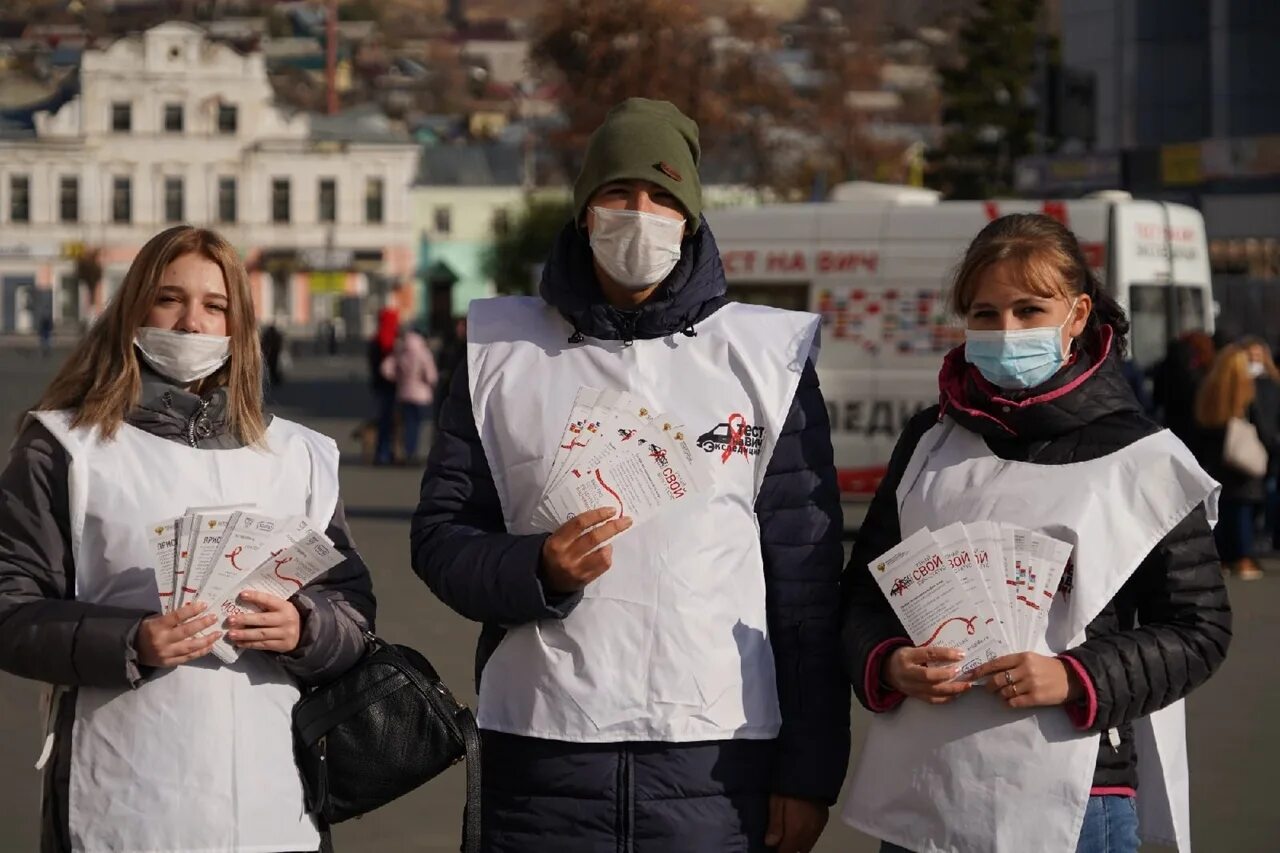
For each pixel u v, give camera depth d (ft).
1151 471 13.32
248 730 13.33
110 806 13.03
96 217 319.88
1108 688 12.93
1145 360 61.36
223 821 13.10
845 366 60.23
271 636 13.12
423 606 42.27
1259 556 57.47
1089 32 134.41
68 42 591.78
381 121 332.60
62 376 13.80
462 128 494.18
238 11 642.63
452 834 23.59
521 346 14.52
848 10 260.62
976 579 13.09
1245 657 37.76
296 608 13.41
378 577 47.42
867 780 13.87
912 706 13.62
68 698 13.35
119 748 13.10
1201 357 53.98
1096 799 13.21
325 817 13.74
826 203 61.16
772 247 61.11
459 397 14.62
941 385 14.11
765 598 14.25
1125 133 130.52
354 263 320.29
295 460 14.06
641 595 13.78
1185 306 63.62
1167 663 13.09
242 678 13.41
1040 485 13.41
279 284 319.47
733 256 61.57
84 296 319.47
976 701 13.32
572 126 159.43
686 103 157.99
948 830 13.29
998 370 13.53
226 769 13.17
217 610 12.94
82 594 13.34
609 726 13.66
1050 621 13.26
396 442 88.17
